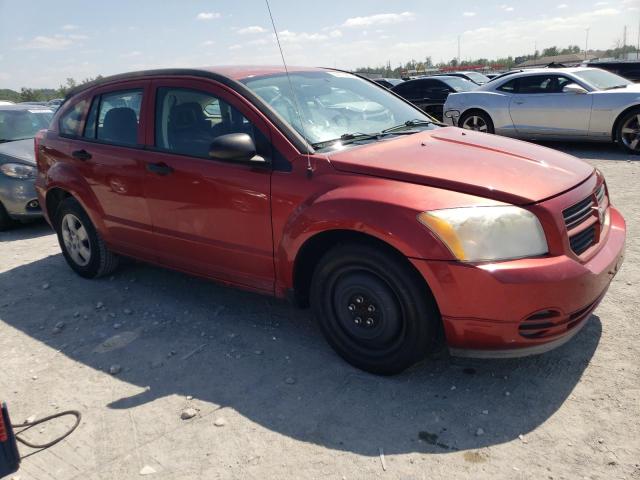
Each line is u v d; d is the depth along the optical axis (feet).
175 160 12.02
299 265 10.47
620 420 8.39
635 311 11.66
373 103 13.41
